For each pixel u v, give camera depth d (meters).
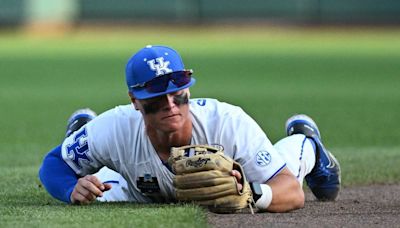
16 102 45.34
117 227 11.42
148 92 12.30
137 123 13.17
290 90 50.38
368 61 70.44
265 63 70.06
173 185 12.73
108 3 97.12
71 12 98.31
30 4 98.25
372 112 39.59
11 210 13.17
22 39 95.94
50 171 13.77
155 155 13.08
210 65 68.44
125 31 96.88
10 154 26.03
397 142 29.39
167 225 11.45
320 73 61.91
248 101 44.03
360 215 13.09
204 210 12.59
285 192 13.04
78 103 43.84
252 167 13.02
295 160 14.32
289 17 95.88
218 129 12.96
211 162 12.38
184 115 12.55
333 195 15.52
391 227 11.91
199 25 96.56
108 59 73.38
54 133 32.78
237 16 96.19
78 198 13.39
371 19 94.88
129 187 13.88
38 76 61.38
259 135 13.14
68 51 81.75
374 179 19.44
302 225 11.95
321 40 91.19
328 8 94.94
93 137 13.39
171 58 12.42
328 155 15.08
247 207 13.20
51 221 11.98
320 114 38.88
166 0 95.62
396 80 56.81
